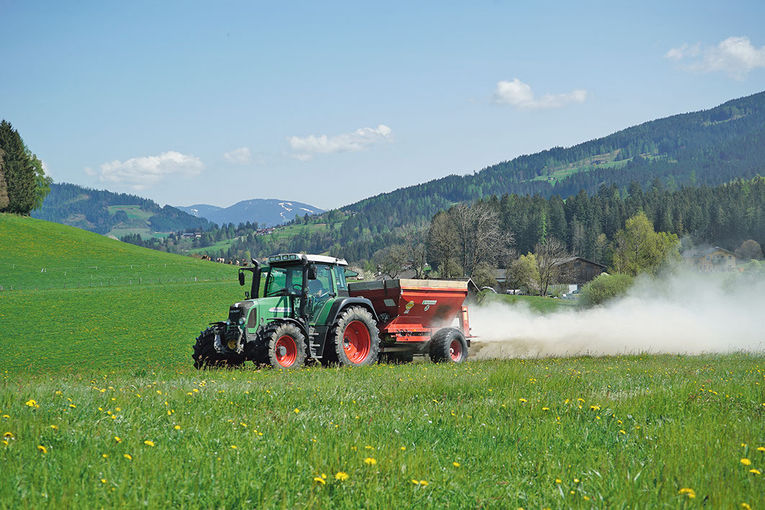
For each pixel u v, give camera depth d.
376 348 16.72
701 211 171.12
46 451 4.79
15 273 81.12
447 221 78.19
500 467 5.11
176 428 5.93
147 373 13.45
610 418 7.29
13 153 120.94
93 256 97.75
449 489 4.41
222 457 4.84
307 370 13.37
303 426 6.34
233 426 6.14
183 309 55.72
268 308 15.05
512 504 4.21
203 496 4.02
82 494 3.87
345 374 12.28
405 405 8.20
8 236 101.31
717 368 15.16
